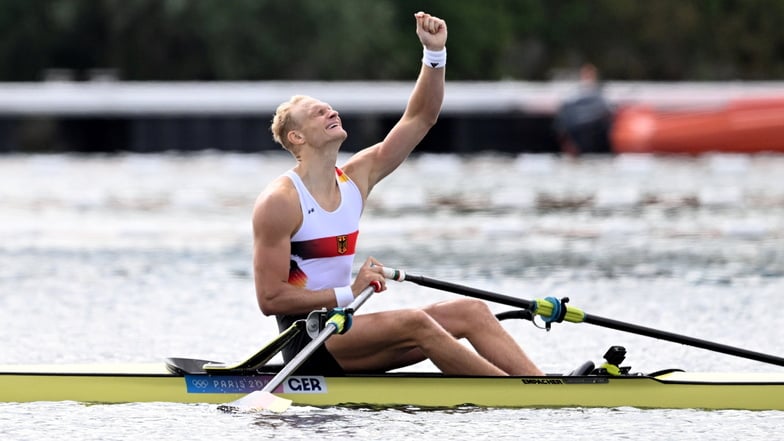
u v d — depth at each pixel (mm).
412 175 95938
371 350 27047
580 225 65000
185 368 28141
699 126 106625
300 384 27016
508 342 27391
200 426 25422
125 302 42000
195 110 114188
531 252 54562
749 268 49344
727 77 197500
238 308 40812
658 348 34594
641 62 197500
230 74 154250
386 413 26234
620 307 40594
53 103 114250
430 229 63469
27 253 54875
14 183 90250
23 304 41594
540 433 24922
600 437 24750
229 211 71500
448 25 178750
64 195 81000
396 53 163750
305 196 26938
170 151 115875
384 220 66875
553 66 199750
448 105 113500
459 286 27828
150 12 152375
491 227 62094
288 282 27172
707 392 27062
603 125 108750
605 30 197375
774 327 37094
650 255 53438
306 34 155125
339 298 26891
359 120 115250
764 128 105812
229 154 114438
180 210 72312
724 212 70375
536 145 114062
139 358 32781
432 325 26719
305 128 27000
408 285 45750
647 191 82062
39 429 25281
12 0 155625
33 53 158500
